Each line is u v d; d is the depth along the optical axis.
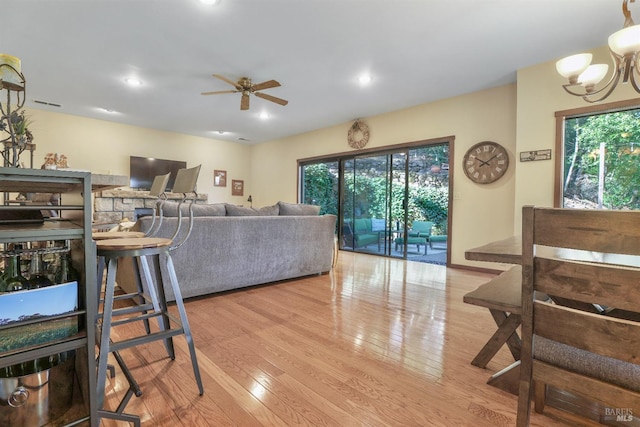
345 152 6.10
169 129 6.73
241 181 8.24
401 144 5.17
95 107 5.17
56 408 1.11
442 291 3.18
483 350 1.68
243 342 1.97
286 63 3.52
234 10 2.57
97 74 3.83
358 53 3.28
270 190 7.90
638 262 1.19
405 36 2.94
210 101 4.84
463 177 4.44
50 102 4.91
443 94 4.47
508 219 4.03
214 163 7.71
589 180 3.34
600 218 0.77
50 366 1.12
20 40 3.03
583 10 2.52
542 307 0.91
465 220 4.41
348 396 1.43
